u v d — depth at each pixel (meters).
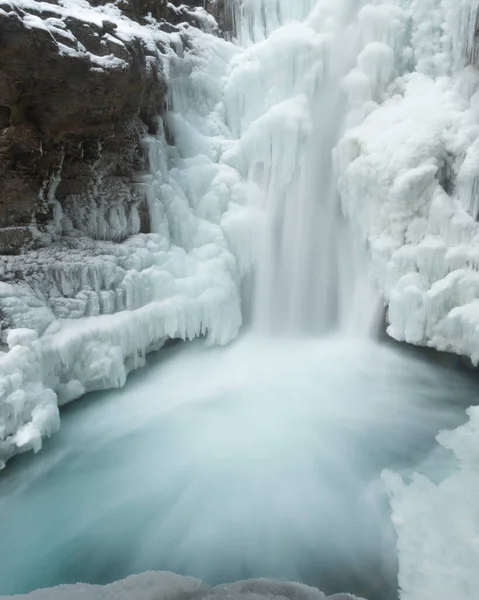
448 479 5.19
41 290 6.10
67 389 6.08
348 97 8.45
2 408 5.05
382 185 7.65
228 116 8.99
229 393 7.28
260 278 8.76
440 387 7.32
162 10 8.52
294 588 3.27
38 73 5.41
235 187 8.44
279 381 7.61
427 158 7.43
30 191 6.12
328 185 8.77
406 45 8.61
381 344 8.37
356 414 6.71
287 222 8.77
